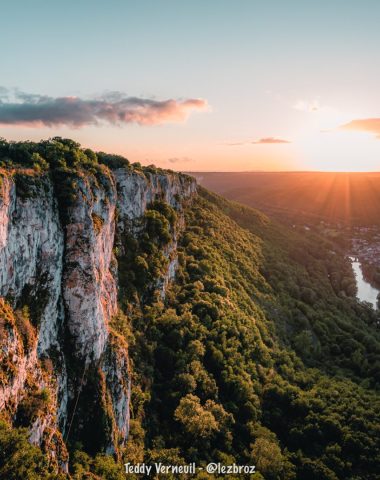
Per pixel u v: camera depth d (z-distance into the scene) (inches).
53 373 1736.0
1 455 1253.7
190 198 6422.2
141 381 2546.8
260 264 5940.0
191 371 2792.8
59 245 1927.9
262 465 2367.1
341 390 3467.0
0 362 1373.0
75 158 2343.8
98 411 1934.1
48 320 1802.4
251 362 3351.4
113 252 2989.7
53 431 1592.0
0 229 1487.5
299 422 3019.2
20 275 1651.1
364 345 4665.4
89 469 1708.9
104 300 2400.3
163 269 3508.9
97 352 2057.1
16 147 2113.7
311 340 4471.0
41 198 1808.6
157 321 3070.9
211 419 2400.3
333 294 6407.5
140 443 2206.0
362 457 2672.2
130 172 3447.3
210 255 4714.6
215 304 3649.1
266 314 4466.0
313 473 2524.6
